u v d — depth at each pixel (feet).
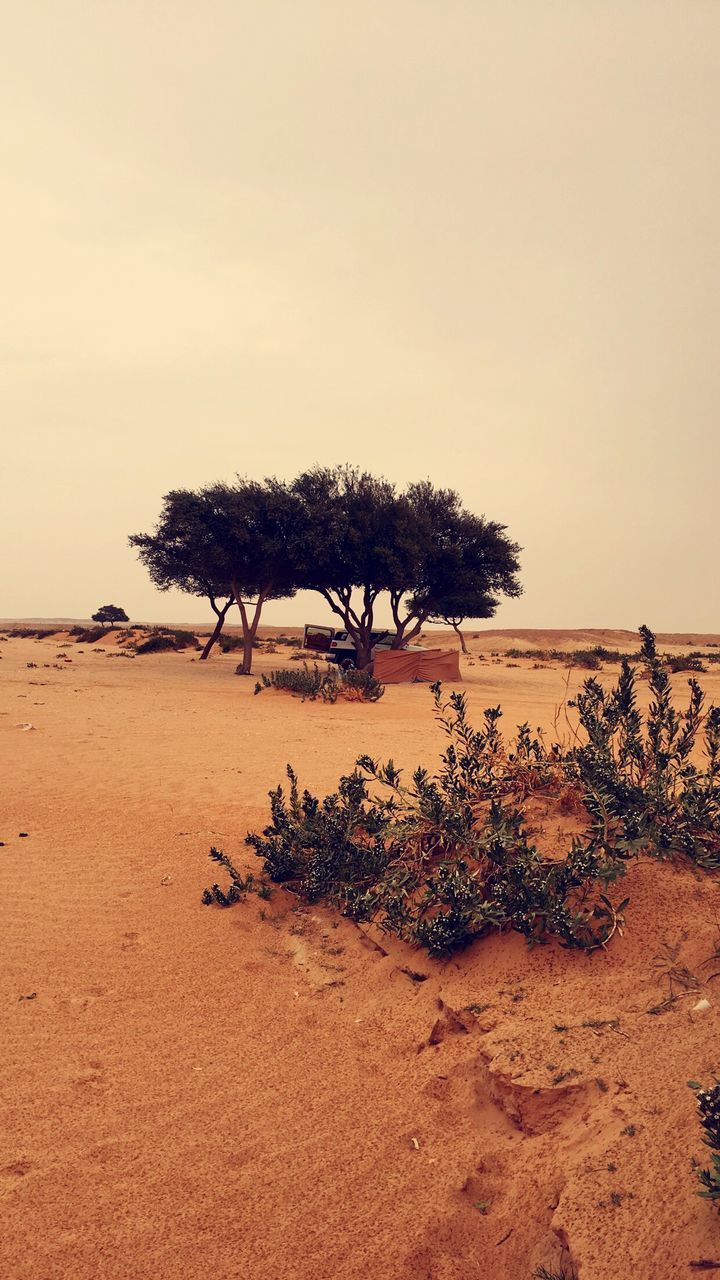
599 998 12.35
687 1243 7.30
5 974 15.01
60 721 48.65
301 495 102.83
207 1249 8.40
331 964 15.85
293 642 223.92
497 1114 10.61
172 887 19.79
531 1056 11.11
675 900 14.33
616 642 286.66
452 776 19.36
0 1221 8.74
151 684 79.61
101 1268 8.12
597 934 13.88
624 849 15.20
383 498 105.60
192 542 99.96
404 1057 12.32
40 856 21.86
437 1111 10.81
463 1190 9.18
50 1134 10.36
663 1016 11.41
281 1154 9.98
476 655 195.42
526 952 14.19
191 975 15.34
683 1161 8.30
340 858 18.83
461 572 110.52
